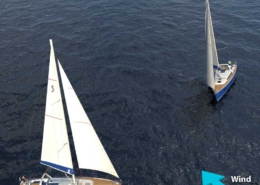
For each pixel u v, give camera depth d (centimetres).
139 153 3831
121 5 7019
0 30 6175
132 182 3519
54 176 3597
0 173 3603
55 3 7094
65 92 2752
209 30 4228
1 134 4078
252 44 5812
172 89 4816
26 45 5769
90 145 2953
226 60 5434
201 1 7188
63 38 5953
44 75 5056
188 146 3916
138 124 4212
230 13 6719
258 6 6962
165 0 7225
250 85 4881
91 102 4566
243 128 4162
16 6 6975
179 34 6109
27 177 3569
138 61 5391
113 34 6069
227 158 3766
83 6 6975
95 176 3619
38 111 4416
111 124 4212
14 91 4738
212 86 4562
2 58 5431
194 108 4481
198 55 5559
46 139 2823
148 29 6241
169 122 4253
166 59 5456
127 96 4656
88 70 5166
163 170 3641
